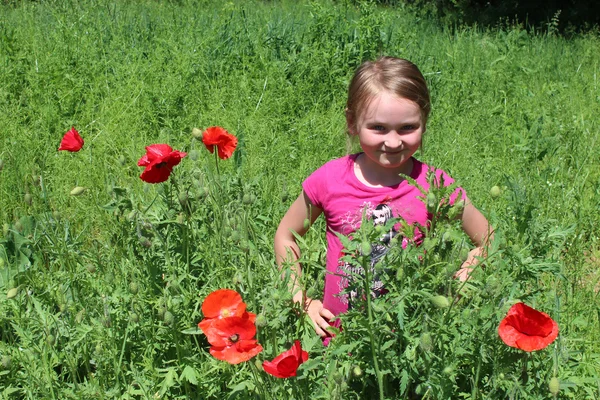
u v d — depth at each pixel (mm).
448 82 6602
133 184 4059
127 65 5996
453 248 2150
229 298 1975
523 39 9234
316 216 2828
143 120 5180
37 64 5852
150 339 2576
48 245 3211
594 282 3236
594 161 5000
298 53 6656
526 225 2504
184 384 2574
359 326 2133
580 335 2705
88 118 5016
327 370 2199
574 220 3893
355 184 2652
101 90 5574
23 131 4648
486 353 2105
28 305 2777
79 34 6723
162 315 2371
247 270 2350
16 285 2914
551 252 2834
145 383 2477
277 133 4980
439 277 2105
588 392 2391
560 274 2215
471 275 2260
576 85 7066
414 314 2127
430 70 6875
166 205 2988
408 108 2506
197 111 5293
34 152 4484
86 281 2746
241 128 4680
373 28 6863
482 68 7473
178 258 2789
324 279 2895
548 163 4500
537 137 4801
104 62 6098
